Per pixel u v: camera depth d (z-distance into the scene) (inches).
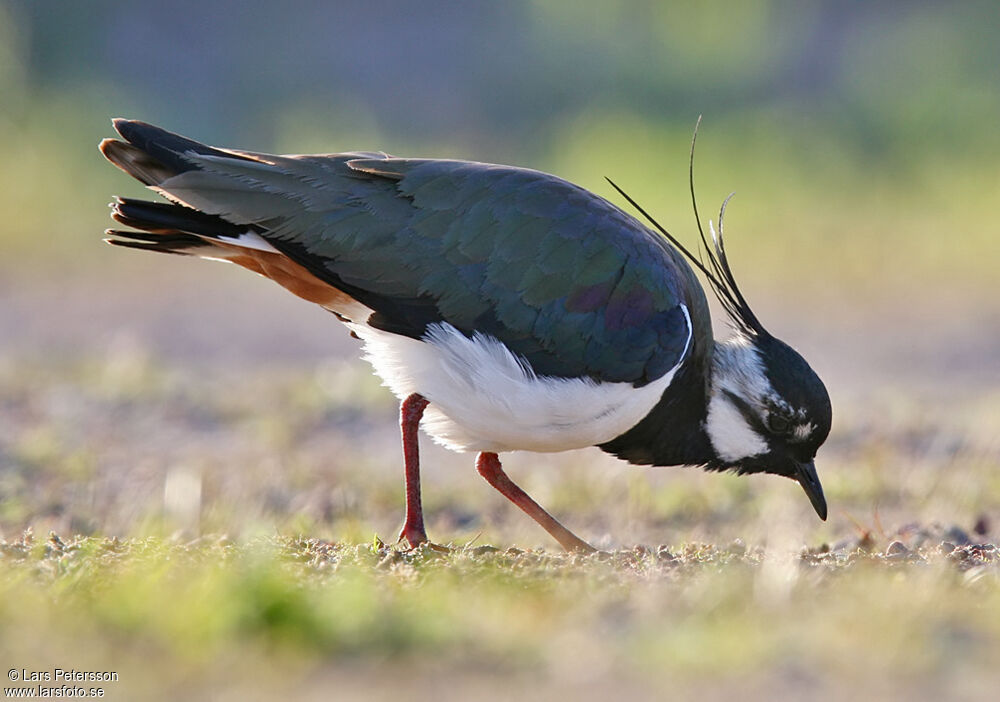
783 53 1503.4
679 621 278.7
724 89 1461.6
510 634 267.7
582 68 1509.6
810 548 398.6
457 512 515.2
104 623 270.8
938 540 416.5
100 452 589.9
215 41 1507.1
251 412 663.8
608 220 399.2
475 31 1561.3
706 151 1250.0
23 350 796.6
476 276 387.5
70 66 1414.9
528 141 1440.7
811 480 439.8
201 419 652.1
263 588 271.3
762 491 535.2
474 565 334.0
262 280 1013.8
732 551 373.1
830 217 1146.7
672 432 419.8
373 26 1555.1
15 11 1403.8
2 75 1155.3
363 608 270.4
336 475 553.0
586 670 249.1
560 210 395.2
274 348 831.1
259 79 1485.0
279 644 259.9
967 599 301.4
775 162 1238.9
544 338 386.9
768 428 429.4
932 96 1306.6
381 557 355.6
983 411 663.1
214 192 390.3
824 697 235.9
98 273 1006.4
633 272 393.4
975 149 1235.2
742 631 268.2
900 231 1109.1
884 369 788.6
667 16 1514.5
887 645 257.4
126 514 481.1
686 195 1192.8
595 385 390.6
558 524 425.7
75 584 302.7
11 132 1136.8
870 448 595.2
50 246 1048.2
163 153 396.2
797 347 840.3
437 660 255.3
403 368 396.8
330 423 654.5
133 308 917.2
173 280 1000.2
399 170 398.9
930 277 1011.3
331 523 478.0
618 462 573.3
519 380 386.6
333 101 1461.6
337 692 238.2
